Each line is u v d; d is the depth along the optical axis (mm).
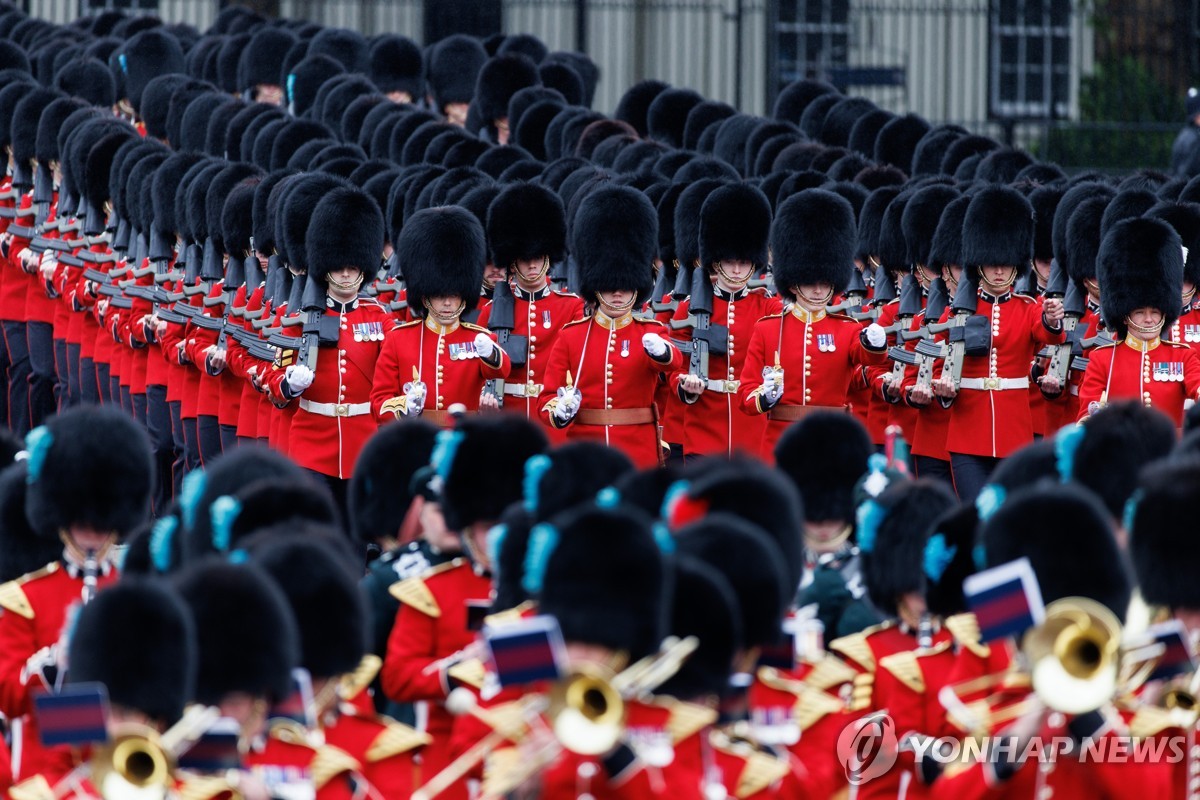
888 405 60000
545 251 57406
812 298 56875
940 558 30672
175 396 67188
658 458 56000
